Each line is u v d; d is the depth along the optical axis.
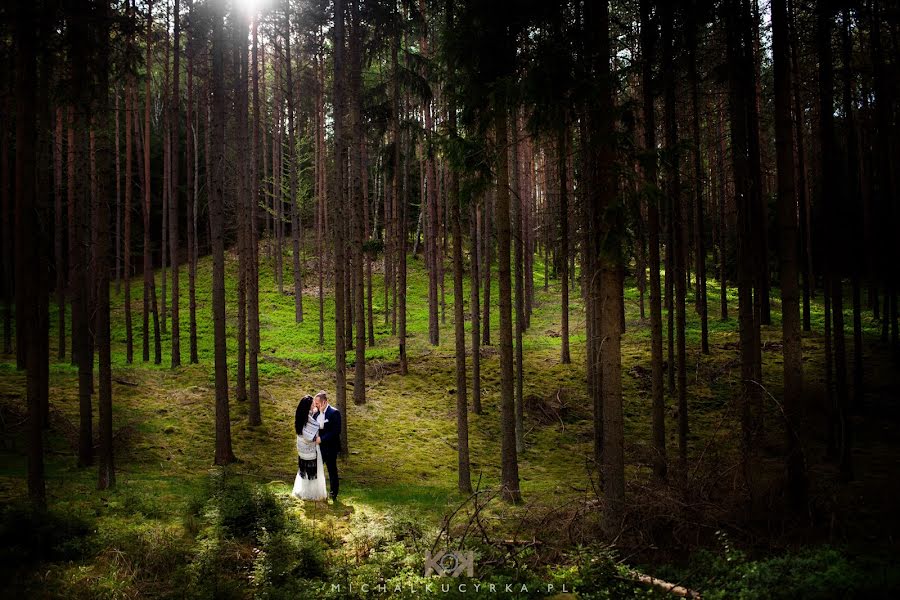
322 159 32.94
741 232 11.65
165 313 29.09
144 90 32.94
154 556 7.50
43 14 8.77
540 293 35.91
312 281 38.34
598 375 13.15
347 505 10.64
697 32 11.96
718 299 31.33
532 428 18.94
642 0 11.50
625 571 6.98
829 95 12.75
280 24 24.53
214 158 14.56
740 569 6.71
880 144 19.67
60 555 7.35
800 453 9.22
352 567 7.63
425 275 39.50
